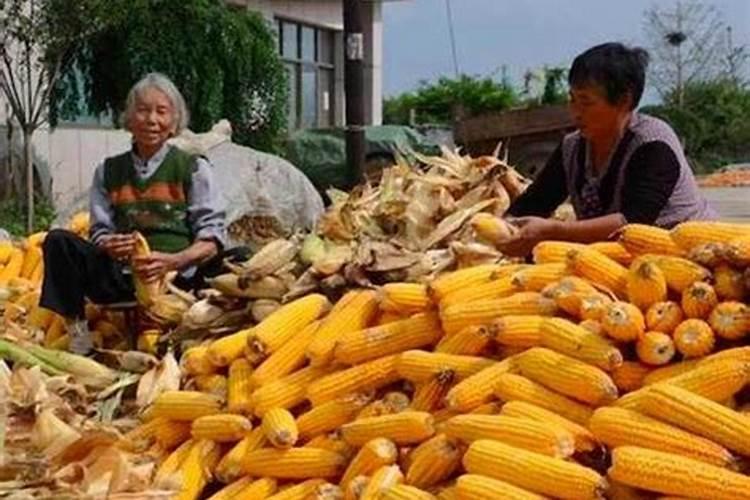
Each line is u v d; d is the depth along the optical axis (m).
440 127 15.27
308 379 4.15
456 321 3.90
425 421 3.65
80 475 3.84
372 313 4.28
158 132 5.80
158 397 4.43
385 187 6.24
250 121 17.64
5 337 5.72
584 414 3.47
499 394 3.63
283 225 8.38
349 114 11.12
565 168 4.95
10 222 14.36
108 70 16.75
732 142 32.53
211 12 16.81
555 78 29.03
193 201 5.85
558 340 3.58
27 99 15.77
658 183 4.55
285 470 3.88
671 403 3.21
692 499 3.07
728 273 3.47
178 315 5.54
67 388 4.97
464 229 5.78
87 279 5.68
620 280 3.79
